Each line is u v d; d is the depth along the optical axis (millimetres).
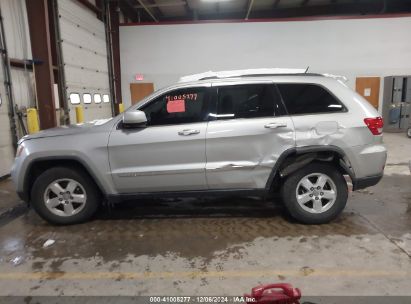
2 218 4445
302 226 3844
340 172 3818
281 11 15391
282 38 12633
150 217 4281
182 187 3855
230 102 3785
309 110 3758
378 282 2672
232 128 3691
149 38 12812
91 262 3160
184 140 3703
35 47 7844
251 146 3697
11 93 6918
